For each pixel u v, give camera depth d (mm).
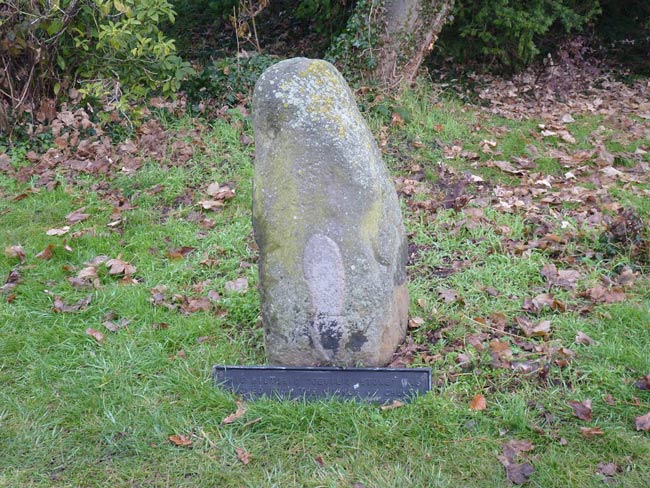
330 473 3186
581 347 4008
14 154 6734
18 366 3918
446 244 5324
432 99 8594
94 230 5438
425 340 4148
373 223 3564
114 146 7008
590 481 3127
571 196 6277
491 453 3293
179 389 3705
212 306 4496
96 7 7020
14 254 5027
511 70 10414
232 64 8000
